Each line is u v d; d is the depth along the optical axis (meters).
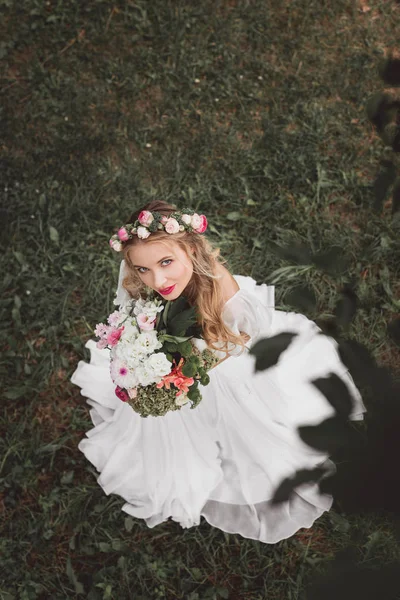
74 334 3.95
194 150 4.60
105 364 3.64
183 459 3.12
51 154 4.62
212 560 3.18
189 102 4.80
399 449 0.88
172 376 2.47
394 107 1.16
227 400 2.97
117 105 4.85
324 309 3.88
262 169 4.48
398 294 3.95
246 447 3.09
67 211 4.34
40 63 5.03
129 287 2.78
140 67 4.98
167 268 2.45
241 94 4.83
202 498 3.16
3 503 3.42
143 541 3.27
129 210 4.35
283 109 4.75
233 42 5.03
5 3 5.18
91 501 3.40
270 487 3.11
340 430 0.93
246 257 4.16
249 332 2.64
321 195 4.36
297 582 3.06
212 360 2.59
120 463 3.31
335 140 4.59
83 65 5.02
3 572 3.21
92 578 3.15
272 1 5.16
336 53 4.96
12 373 3.82
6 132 4.73
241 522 3.16
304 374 3.12
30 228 4.29
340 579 0.86
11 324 4.00
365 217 4.25
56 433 3.66
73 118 4.78
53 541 3.30
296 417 3.06
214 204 4.36
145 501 3.23
